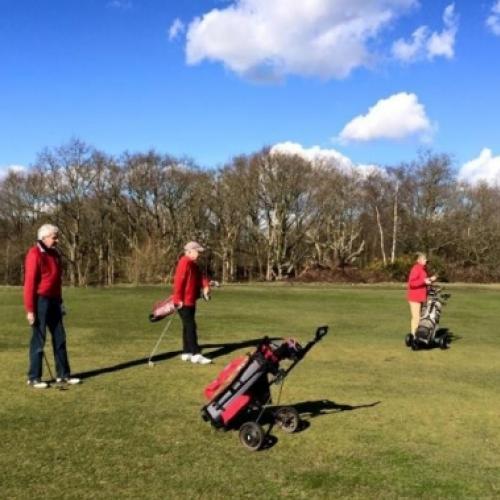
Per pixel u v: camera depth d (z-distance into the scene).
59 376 8.45
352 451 6.07
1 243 69.75
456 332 14.85
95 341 11.88
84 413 7.07
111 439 6.22
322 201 70.62
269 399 6.64
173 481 5.22
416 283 12.38
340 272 41.84
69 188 66.75
